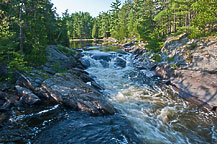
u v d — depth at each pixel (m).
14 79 12.03
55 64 17.12
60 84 10.84
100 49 36.25
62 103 9.74
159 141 6.97
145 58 25.36
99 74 19.02
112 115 9.05
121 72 20.45
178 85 14.10
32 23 18.58
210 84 11.27
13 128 7.12
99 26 95.88
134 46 38.75
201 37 15.67
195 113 9.88
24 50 16.61
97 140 6.48
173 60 16.80
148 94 13.17
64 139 6.46
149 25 33.59
